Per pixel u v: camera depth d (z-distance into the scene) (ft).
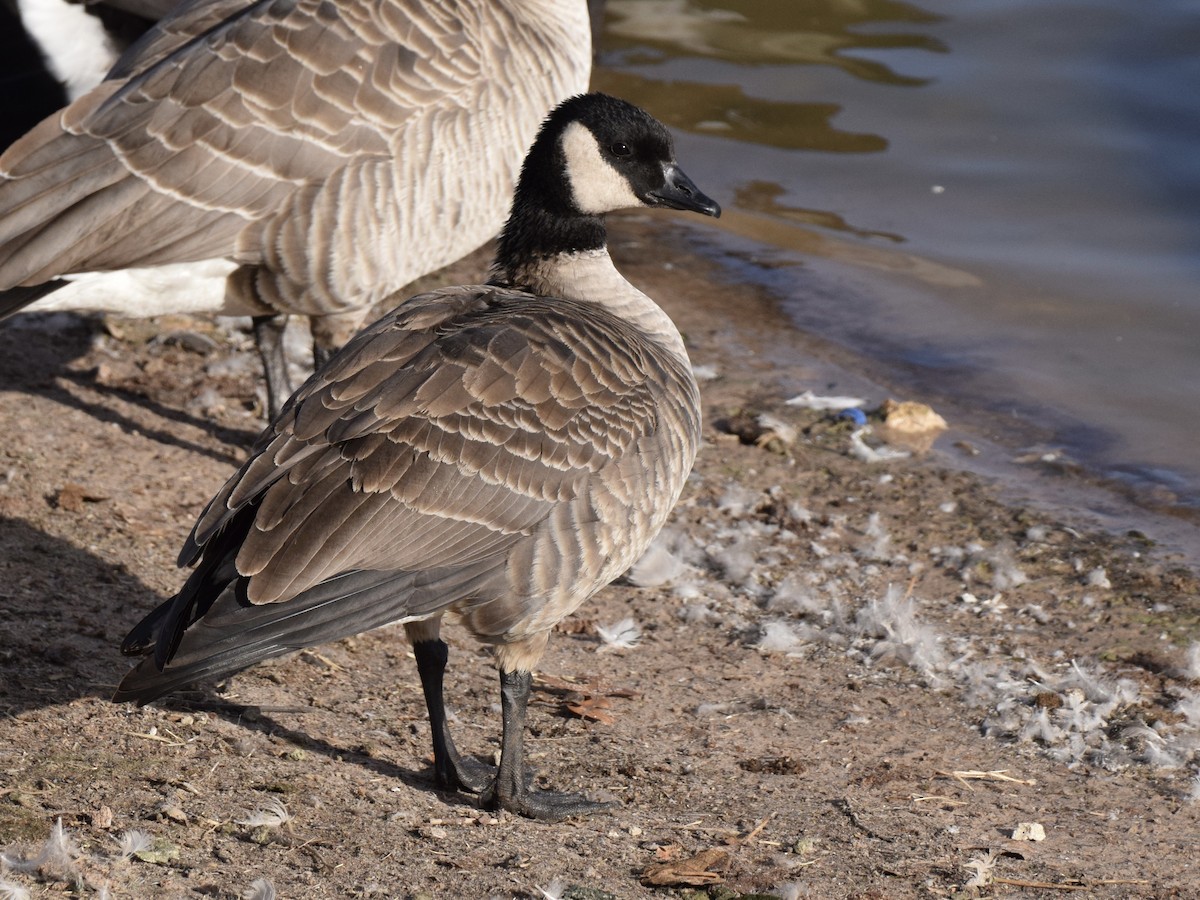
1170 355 54.65
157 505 39.19
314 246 37.50
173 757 27.68
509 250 31.89
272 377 42.63
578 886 24.48
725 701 33.86
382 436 25.14
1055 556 41.81
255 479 24.90
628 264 61.31
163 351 50.21
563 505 26.40
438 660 28.25
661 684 34.60
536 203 31.53
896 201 66.44
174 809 25.36
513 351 26.81
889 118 73.15
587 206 31.40
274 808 25.90
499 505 25.76
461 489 25.41
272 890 22.63
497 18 39.45
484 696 32.89
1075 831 28.60
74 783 26.09
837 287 59.77
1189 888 26.43
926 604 39.34
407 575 25.18
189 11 40.57
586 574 26.94
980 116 72.84
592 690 33.86
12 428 41.81
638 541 27.99
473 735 30.94
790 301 58.65
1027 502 44.80
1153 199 66.03
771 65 78.33
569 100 31.65
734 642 37.06
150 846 24.12
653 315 31.40
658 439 27.86
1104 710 33.71
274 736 29.45
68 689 29.58
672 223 65.77
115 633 32.35
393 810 27.02
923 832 28.14
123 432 43.42
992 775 30.86
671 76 77.10
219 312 39.17
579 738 31.58
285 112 36.88
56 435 42.11
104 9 45.19
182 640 23.32
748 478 45.78
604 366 27.61
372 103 37.35
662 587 39.73
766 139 71.26
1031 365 53.93
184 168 36.55
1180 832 28.71
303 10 37.65
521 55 39.78
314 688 32.24
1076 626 38.22
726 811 28.58
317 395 25.99
